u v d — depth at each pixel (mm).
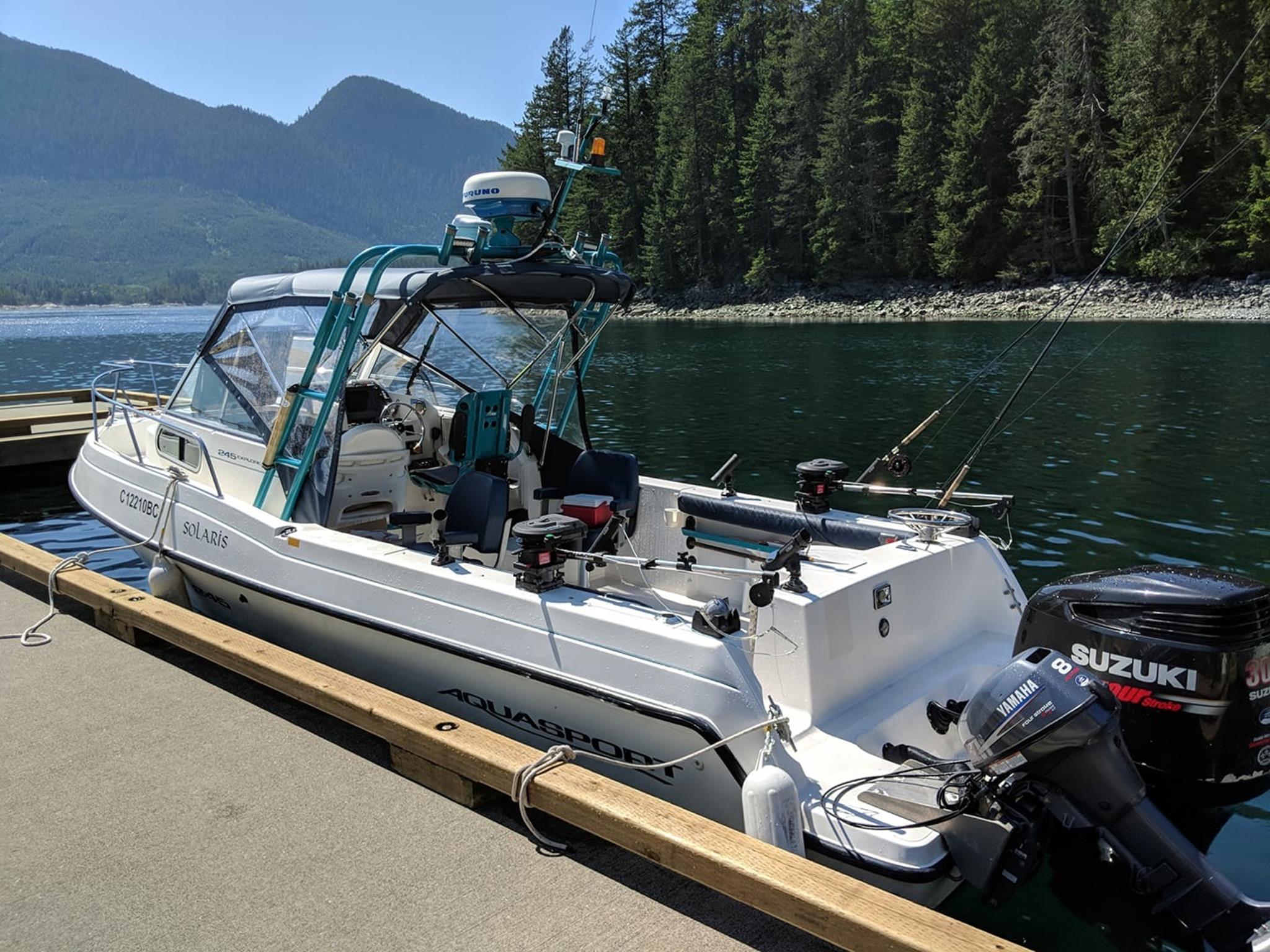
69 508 10148
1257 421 14297
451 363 5395
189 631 4434
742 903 2777
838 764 3057
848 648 3486
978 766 2727
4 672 4504
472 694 3777
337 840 3107
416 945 2592
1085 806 2643
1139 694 2975
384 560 4000
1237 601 2887
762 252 62594
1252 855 3559
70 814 3262
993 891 2693
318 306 4605
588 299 4910
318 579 4254
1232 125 39938
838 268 59344
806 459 12688
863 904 2412
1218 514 9078
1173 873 2590
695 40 72125
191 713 4074
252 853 3031
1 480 11312
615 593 4949
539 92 55812
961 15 57344
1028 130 50531
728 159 66500
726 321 51719
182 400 5676
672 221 68312
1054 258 50750
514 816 3273
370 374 5539
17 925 2680
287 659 4086
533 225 4602
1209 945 2836
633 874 2930
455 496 4430
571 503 4453
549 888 2854
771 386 20984
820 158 61062
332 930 2656
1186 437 13211
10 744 3779
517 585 3615
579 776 3094
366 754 3715
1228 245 42000
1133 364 22500
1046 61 52625
